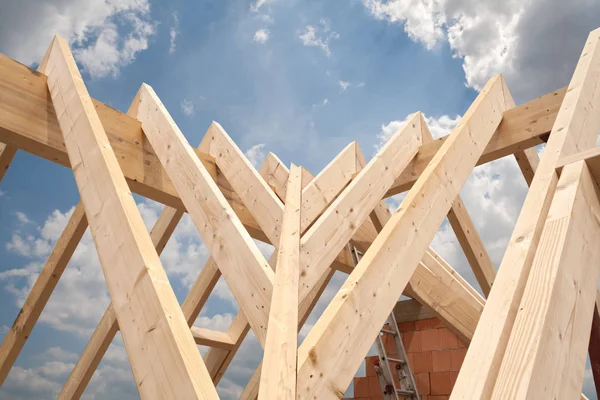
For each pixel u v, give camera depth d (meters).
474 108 2.64
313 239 1.92
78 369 3.81
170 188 2.94
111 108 2.80
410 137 3.12
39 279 3.36
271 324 1.35
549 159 1.43
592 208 1.26
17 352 3.43
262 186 2.70
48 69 2.57
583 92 1.81
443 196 2.06
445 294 3.33
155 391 1.25
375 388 4.31
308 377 1.19
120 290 1.51
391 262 1.62
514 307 1.06
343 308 1.37
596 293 1.19
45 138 2.46
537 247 1.14
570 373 1.00
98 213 1.76
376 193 2.56
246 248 1.87
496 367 0.96
